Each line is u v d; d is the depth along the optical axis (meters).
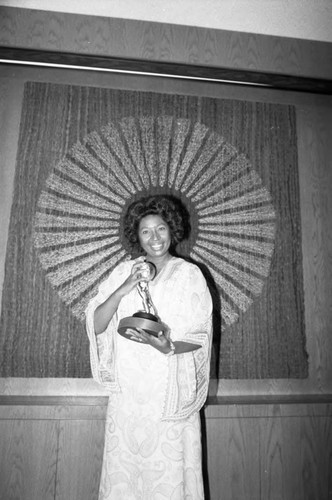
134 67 1.48
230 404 1.27
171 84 1.53
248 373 1.38
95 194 1.39
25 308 1.32
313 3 1.52
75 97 1.46
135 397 0.96
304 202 1.53
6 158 1.41
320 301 1.47
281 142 1.54
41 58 1.45
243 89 1.57
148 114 1.47
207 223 1.43
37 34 1.50
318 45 1.62
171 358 0.96
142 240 1.03
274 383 1.41
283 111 1.57
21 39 1.49
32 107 1.44
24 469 1.19
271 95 1.58
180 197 1.43
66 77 1.48
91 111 1.45
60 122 1.43
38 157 1.40
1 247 1.36
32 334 1.31
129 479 0.93
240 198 1.46
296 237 1.48
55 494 1.19
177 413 0.94
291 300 1.44
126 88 1.50
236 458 1.25
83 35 1.52
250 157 1.50
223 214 1.44
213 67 1.55
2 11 1.50
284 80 1.56
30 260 1.34
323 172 1.57
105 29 1.53
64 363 1.31
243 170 1.49
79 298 1.34
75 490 1.20
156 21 1.57
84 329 1.33
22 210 1.36
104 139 1.43
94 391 1.32
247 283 1.41
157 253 1.02
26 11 1.51
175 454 0.93
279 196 1.50
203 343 0.97
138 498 0.93
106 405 1.24
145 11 1.54
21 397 1.28
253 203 1.47
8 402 1.23
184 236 1.27
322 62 1.62
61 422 1.22
